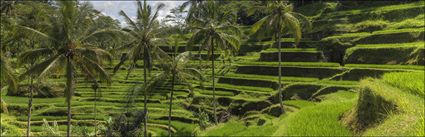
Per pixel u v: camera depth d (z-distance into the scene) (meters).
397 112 17.77
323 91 47.50
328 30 66.44
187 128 45.97
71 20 29.44
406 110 17.23
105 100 60.62
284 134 20.66
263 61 65.88
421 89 20.50
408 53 51.34
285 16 42.34
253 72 62.25
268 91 53.56
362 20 66.31
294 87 50.88
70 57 30.12
